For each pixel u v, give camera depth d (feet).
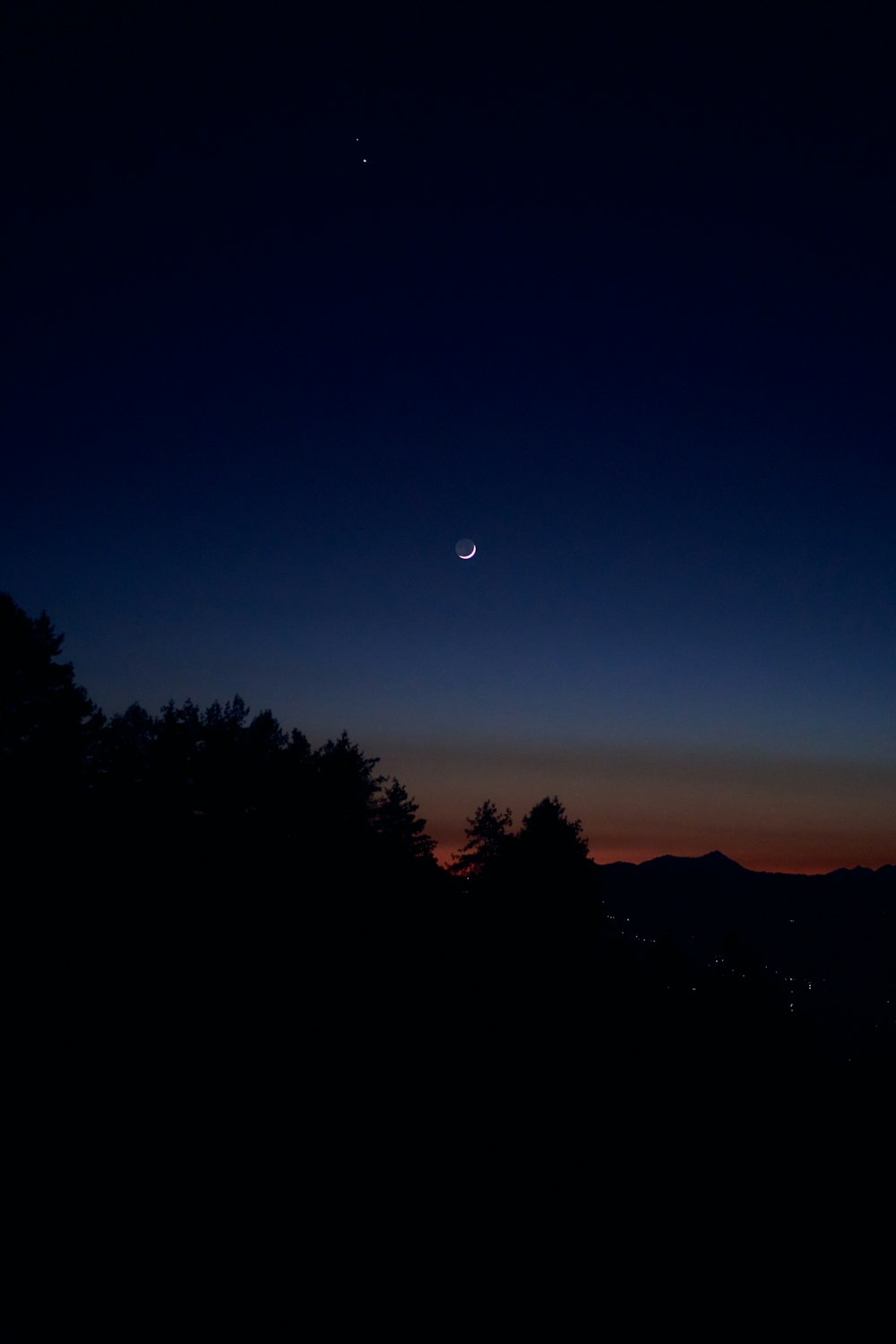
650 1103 65.41
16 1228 35.06
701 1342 35.53
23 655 109.29
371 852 131.54
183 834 111.75
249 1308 32.99
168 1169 42.32
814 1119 67.72
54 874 86.74
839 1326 37.93
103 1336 29.89
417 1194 44.39
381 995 77.87
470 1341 33.30
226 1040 60.49
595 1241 42.78
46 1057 51.90
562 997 92.02
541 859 134.82
